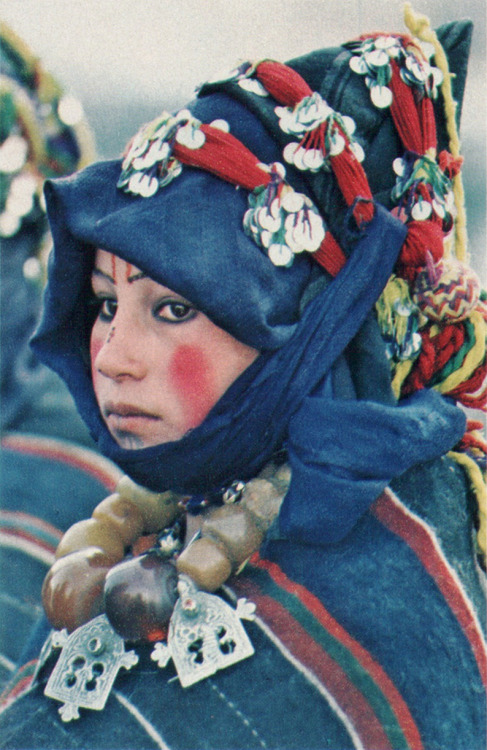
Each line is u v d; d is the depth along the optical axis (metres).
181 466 0.73
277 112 0.74
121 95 1.36
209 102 0.75
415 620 0.69
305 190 0.74
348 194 0.73
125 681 0.71
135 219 0.70
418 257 0.74
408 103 0.77
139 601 0.70
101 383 0.75
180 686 0.69
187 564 0.71
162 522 0.82
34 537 1.30
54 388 1.47
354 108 0.76
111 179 0.75
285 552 0.73
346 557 0.71
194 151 0.71
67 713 0.70
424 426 0.71
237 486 0.74
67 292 0.79
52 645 0.76
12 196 1.39
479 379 0.78
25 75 1.37
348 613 0.69
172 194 0.71
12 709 0.73
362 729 0.66
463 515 0.76
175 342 0.72
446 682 0.68
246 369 0.72
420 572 0.71
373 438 0.70
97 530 0.79
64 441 1.41
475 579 0.74
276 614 0.70
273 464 0.75
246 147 0.73
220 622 0.69
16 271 1.44
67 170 1.40
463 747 0.67
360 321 0.72
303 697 0.67
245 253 0.69
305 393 0.72
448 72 0.81
